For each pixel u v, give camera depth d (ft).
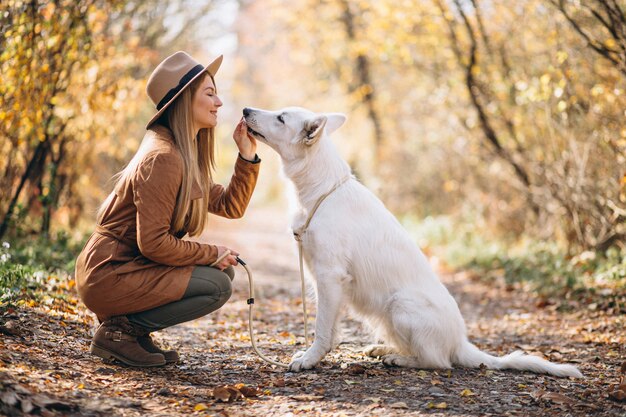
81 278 11.18
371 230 12.73
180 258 11.17
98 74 24.77
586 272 24.38
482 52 32.96
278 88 66.23
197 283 11.34
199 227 12.00
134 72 32.83
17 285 14.99
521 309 21.67
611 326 17.51
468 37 33.01
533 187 31.12
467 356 12.94
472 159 38.91
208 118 11.79
